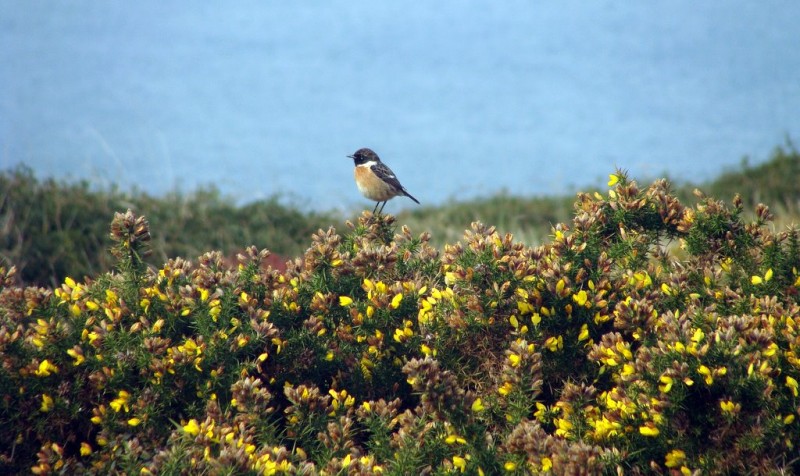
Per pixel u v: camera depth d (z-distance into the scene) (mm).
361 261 12906
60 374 11586
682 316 10828
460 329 11898
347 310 12766
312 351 12258
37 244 24359
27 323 12867
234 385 10836
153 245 26422
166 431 11203
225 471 9391
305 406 11086
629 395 10516
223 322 12039
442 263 13680
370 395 12266
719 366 10188
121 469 10859
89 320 12016
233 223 29578
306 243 29547
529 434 9844
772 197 35781
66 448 11562
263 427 10805
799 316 11375
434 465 10383
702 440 10305
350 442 10727
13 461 11078
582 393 10859
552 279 11773
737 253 13305
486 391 11797
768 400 10086
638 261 13383
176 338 12281
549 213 36938
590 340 11672
